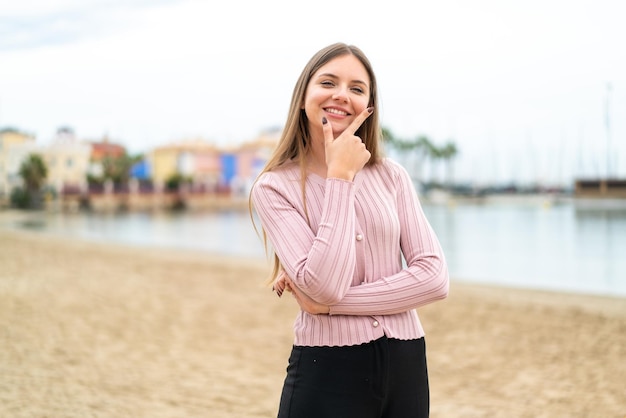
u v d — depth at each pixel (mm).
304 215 1946
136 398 4852
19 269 14438
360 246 1911
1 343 6734
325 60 2010
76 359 6137
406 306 1873
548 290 12125
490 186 116750
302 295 1845
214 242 30156
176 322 8422
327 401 1819
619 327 8188
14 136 96938
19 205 90562
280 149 2066
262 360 6355
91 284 12062
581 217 56938
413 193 2115
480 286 12922
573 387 5371
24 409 4441
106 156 104750
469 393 5227
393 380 1845
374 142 2096
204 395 5004
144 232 39188
